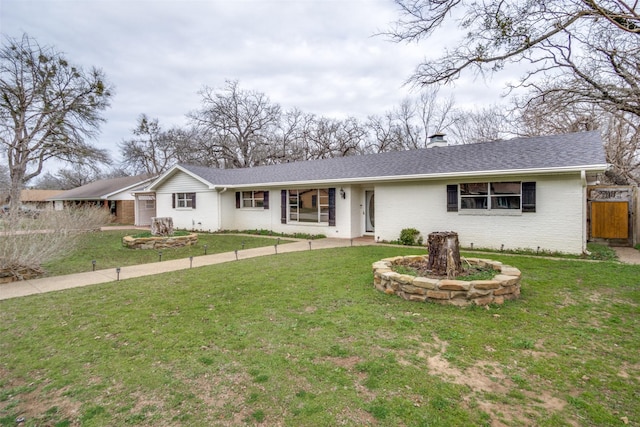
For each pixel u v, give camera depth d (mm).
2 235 6848
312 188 14172
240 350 3402
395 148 31484
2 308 4906
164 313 4555
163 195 18719
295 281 6105
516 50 6000
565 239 8898
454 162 10922
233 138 32625
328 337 3648
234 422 2324
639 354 3246
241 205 16922
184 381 2857
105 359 3279
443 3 5949
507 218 9719
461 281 4660
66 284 6402
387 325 3953
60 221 9383
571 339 3568
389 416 2336
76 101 22141
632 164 15531
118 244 12305
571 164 8383
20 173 21250
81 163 23203
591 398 2547
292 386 2732
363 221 13828
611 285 5602
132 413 2453
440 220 10914
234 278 6438
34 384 2871
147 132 33719
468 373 2900
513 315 4242
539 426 2240
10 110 20422
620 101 9172
